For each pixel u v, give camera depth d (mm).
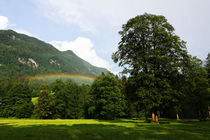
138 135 14883
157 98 25922
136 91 28000
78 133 15906
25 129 19391
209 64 50875
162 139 12859
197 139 12969
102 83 60688
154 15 30734
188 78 32562
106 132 16938
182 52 27797
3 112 77875
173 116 68562
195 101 42688
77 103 79438
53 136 13828
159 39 27859
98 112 62875
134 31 29484
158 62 27125
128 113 70750
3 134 14797
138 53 28922
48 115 73000
